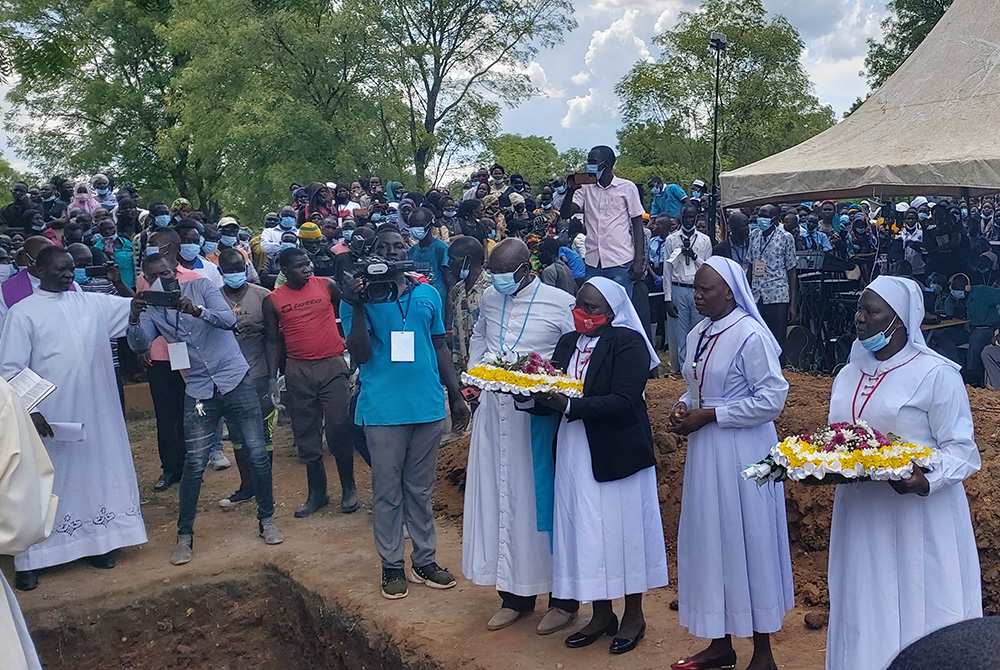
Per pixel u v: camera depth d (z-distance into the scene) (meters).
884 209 17.92
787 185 10.11
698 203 14.29
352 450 7.40
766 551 4.28
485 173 14.66
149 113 31.73
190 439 6.59
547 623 5.15
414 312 5.55
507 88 28.72
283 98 25.16
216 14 25.78
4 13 15.20
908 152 9.53
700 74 33.16
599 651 4.91
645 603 5.59
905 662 1.20
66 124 32.31
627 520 4.67
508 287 5.10
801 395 7.57
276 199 25.23
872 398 3.68
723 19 33.28
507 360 4.74
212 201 32.62
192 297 6.58
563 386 4.54
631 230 8.38
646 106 34.62
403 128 27.12
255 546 6.87
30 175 33.62
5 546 3.49
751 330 4.27
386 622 5.52
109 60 31.08
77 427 5.96
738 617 4.28
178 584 6.41
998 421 6.41
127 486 6.63
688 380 4.54
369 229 7.93
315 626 6.08
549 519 4.96
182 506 6.65
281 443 9.45
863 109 10.96
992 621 1.23
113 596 6.26
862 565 3.63
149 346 6.78
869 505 3.63
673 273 10.73
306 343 7.12
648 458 4.70
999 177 8.57
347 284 5.41
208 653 6.43
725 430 4.32
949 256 11.73
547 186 14.52
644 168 33.88
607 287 4.72
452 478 7.61
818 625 5.07
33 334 6.20
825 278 11.71
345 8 25.16
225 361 6.61
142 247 10.92
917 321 3.63
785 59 33.47
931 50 10.66
